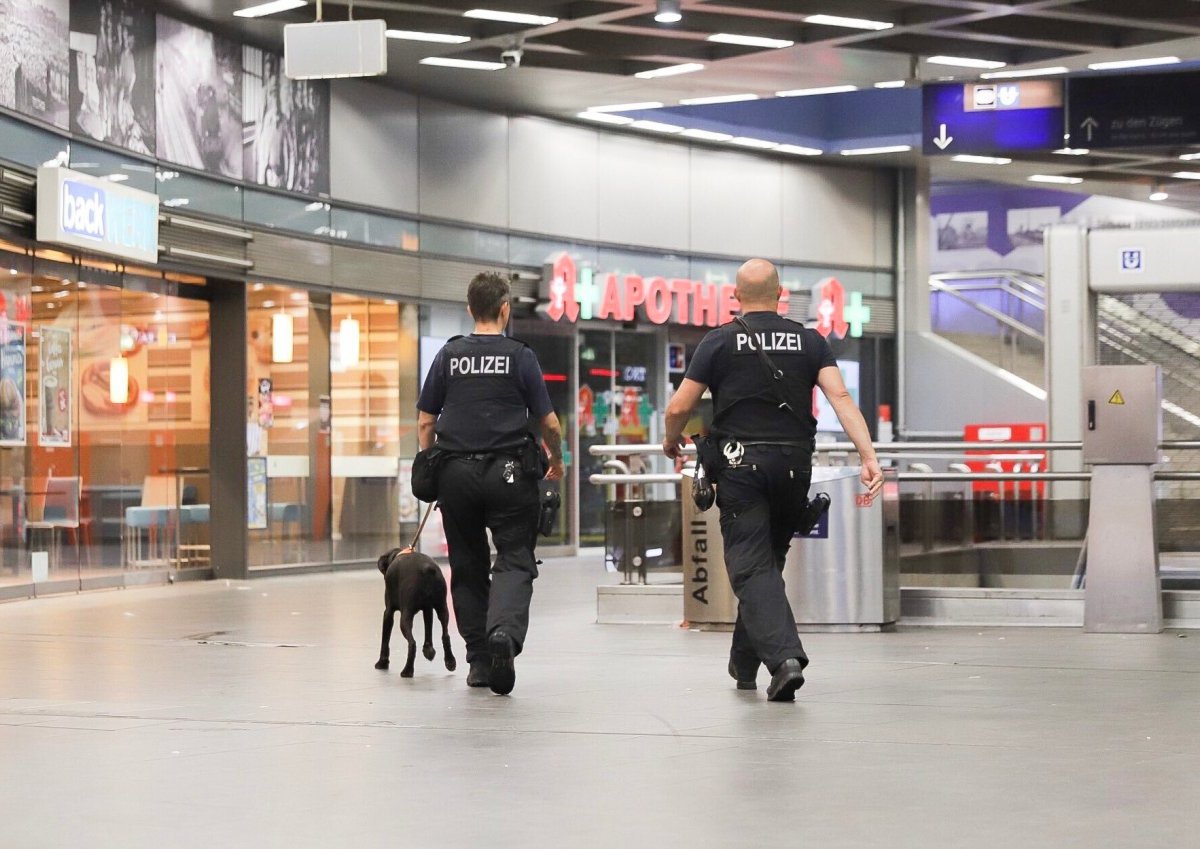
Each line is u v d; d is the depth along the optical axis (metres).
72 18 20.73
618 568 15.69
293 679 10.64
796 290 35.22
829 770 6.77
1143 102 27.86
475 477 9.80
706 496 9.49
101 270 21.83
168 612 17.61
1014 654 11.89
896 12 23.58
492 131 29.56
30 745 7.68
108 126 21.45
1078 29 24.95
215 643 13.59
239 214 24.20
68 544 21.16
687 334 33.50
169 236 22.62
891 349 37.00
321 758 7.21
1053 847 5.27
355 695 9.66
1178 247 21.20
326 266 26.03
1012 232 48.09
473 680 10.00
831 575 14.00
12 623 16.14
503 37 23.88
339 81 26.48
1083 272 21.50
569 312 30.34
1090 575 13.90
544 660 11.75
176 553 23.61
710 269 33.75
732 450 9.42
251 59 24.53
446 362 10.07
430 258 28.30
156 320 23.19
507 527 9.83
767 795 6.21
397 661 11.87
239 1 22.09
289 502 25.44
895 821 5.70
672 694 9.56
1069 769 6.76
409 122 27.92
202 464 24.31
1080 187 39.50
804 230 35.41
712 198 33.81
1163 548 14.50
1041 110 28.12
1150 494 13.84
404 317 27.84
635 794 6.27
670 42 25.28
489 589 10.19
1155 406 13.81
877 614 13.99
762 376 9.51
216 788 6.49
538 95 28.72
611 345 32.03
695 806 6.01
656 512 15.71
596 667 11.22
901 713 8.57
